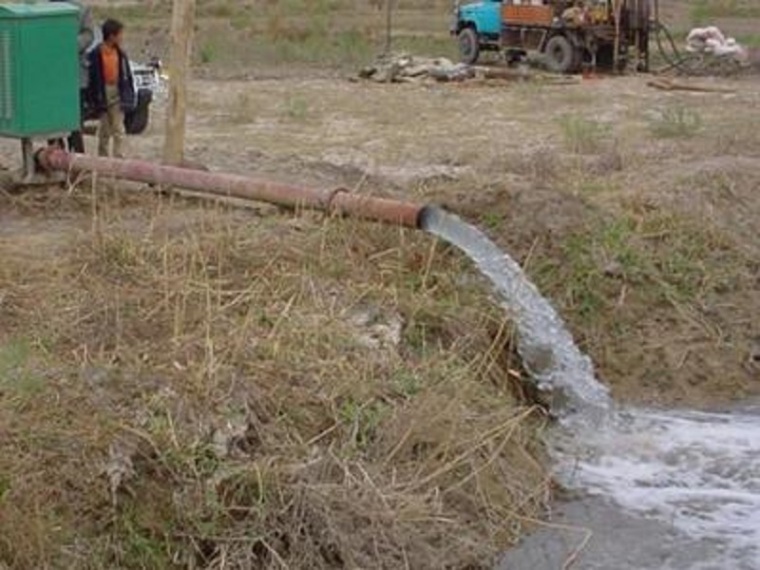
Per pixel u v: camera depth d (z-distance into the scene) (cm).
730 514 858
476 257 1062
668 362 1090
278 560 705
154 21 3922
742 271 1188
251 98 2386
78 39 1275
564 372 1027
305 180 1409
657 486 898
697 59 3023
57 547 670
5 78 1217
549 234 1162
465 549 771
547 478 877
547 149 1664
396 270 1030
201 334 842
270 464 739
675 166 1429
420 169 1542
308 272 980
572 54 2923
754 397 1068
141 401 753
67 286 926
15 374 757
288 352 839
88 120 1491
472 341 974
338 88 2620
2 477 681
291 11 4562
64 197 1208
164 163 1323
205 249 996
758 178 1359
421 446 810
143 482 712
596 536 821
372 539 734
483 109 2264
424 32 3919
